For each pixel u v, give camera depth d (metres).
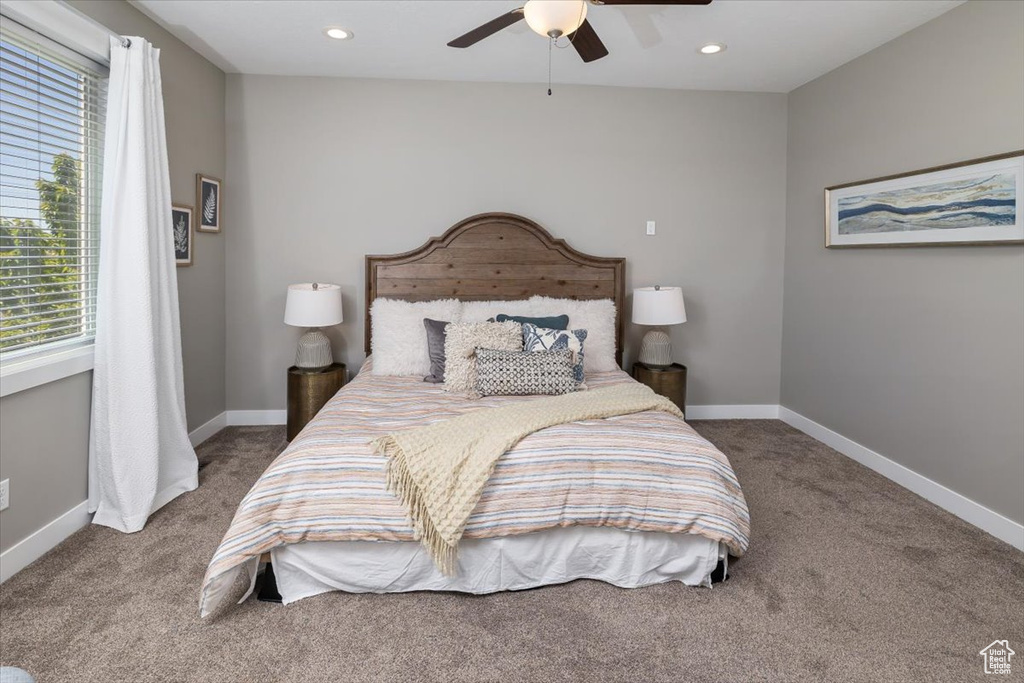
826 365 3.92
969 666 1.75
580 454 2.15
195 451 3.57
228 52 3.53
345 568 2.07
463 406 2.75
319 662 1.74
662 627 1.93
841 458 3.65
